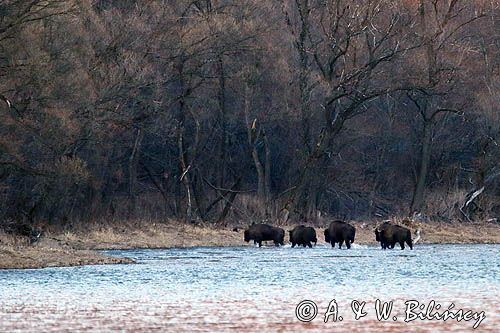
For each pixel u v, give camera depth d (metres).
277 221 56.25
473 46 64.06
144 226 50.38
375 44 56.81
